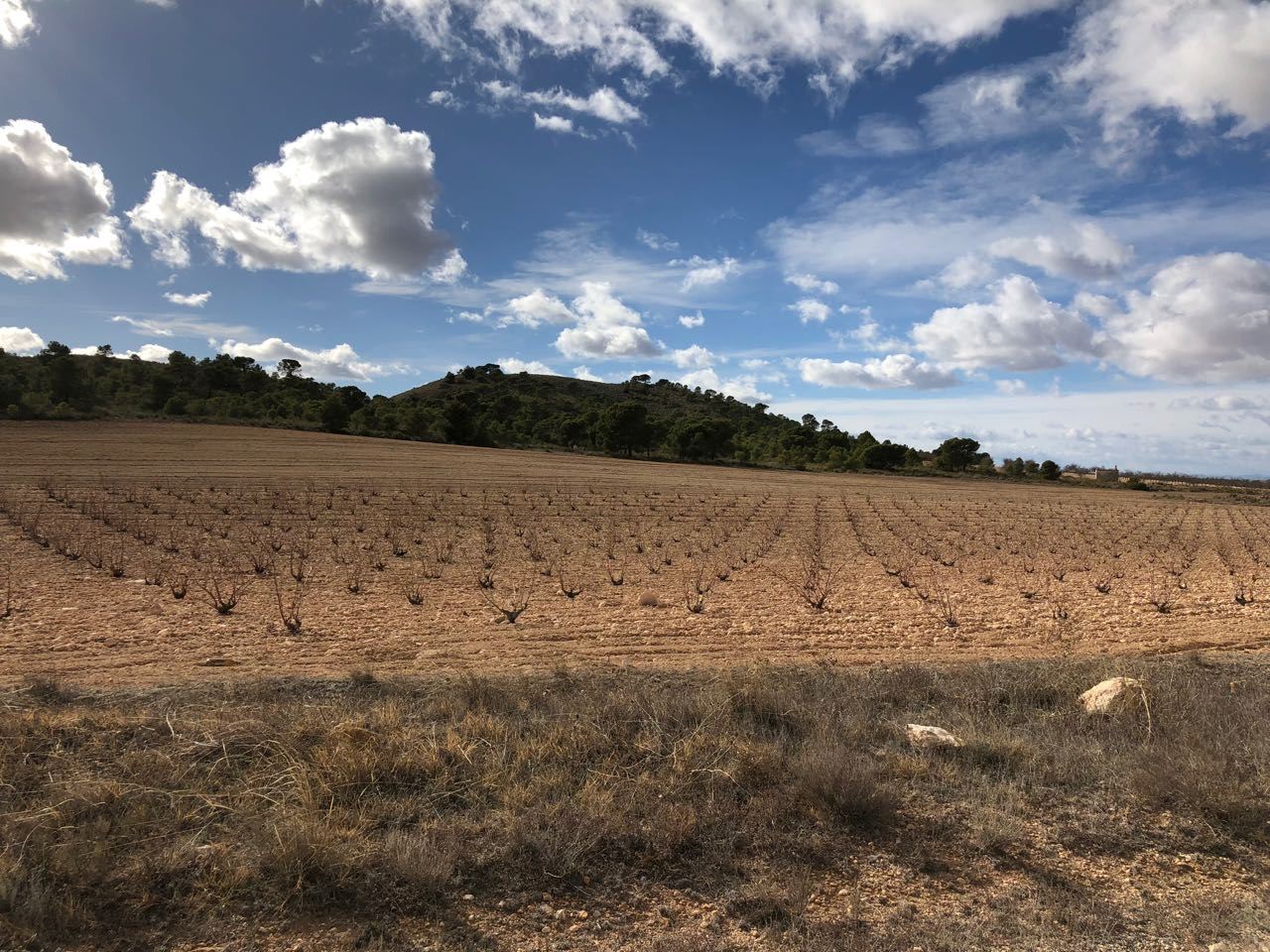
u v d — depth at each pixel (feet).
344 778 16.60
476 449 289.12
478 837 14.87
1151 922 13.41
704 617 47.16
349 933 12.11
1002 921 13.23
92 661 32.48
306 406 355.15
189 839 14.24
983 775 19.19
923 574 71.05
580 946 12.13
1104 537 115.85
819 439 424.05
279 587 52.95
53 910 11.95
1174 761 19.02
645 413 347.36
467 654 35.76
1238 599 57.31
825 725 21.66
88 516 95.40
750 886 13.89
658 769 18.40
